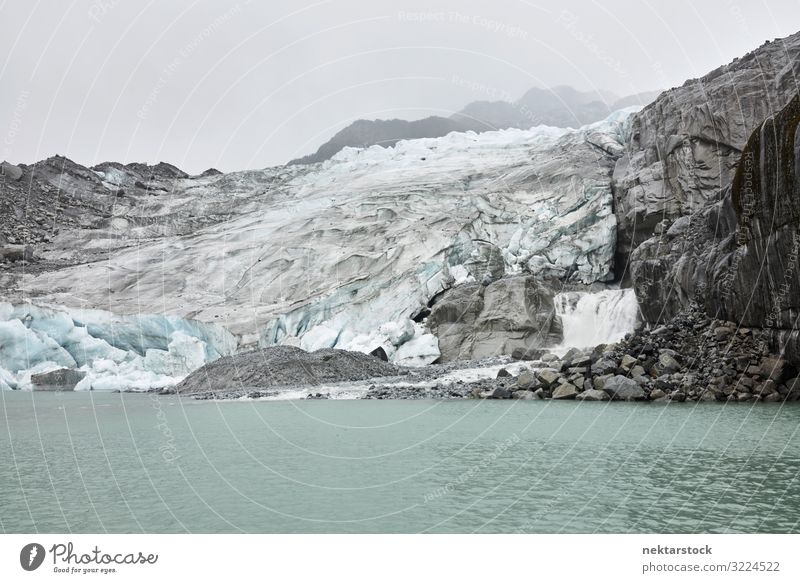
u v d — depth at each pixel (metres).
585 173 54.53
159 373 44.00
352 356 38.50
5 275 55.16
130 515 9.91
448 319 46.25
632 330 41.22
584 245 51.50
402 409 23.42
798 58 39.75
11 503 10.55
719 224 30.28
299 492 11.25
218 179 88.75
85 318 45.03
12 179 77.38
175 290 52.34
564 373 27.50
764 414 20.61
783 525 9.14
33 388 41.72
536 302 45.44
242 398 29.30
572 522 9.44
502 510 10.09
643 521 9.43
